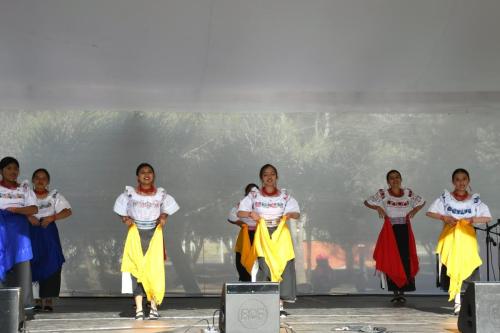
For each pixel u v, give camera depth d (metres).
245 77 8.62
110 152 9.61
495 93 9.05
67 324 6.75
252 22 7.61
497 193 9.70
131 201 7.20
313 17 7.55
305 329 6.30
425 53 8.18
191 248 9.57
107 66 8.34
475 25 7.70
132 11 7.41
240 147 9.70
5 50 7.98
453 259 7.34
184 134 9.68
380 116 9.75
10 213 6.89
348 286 9.61
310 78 8.67
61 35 7.73
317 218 9.66
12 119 9.55
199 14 7.47
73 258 9.45
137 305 7.12
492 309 5.39
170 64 8.31
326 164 9.73
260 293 5.39
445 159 9.74
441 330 6.24
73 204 9.52
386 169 9.73
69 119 9.60
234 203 9.65
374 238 9.67
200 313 7.53
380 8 7.45
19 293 5.30
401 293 8.61
